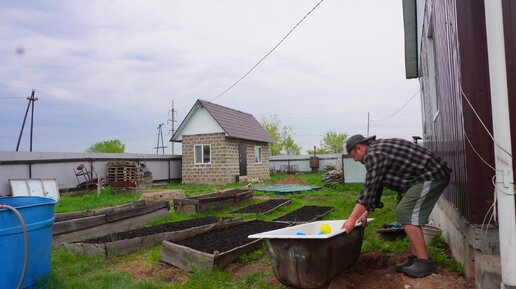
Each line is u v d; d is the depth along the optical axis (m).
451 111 4.15
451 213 4.61
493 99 2.97
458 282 3.52
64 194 15.38
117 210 8.22
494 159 3.08
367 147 3.88
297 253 3.68
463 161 3.47
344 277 4.12
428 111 7.50
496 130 2.94
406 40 10.80
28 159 15.12
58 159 16.16
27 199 4.32
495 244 3.06
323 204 11.62
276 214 9.66
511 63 2.95
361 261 4.69
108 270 4.89
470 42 3.20
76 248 5.63
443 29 4.42
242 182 21.64
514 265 2.83
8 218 3.40
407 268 3.68
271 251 3.88
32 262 3.64
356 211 3.73
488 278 3.06
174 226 7.55
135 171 18.34
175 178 23.53
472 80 3.18
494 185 2.97
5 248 3.36
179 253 4.99
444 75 4.59
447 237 5.17
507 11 2.96
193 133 22.02
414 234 3.66
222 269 4.82
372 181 3.63
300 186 17.44
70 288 4.00
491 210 3.08
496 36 2.93
